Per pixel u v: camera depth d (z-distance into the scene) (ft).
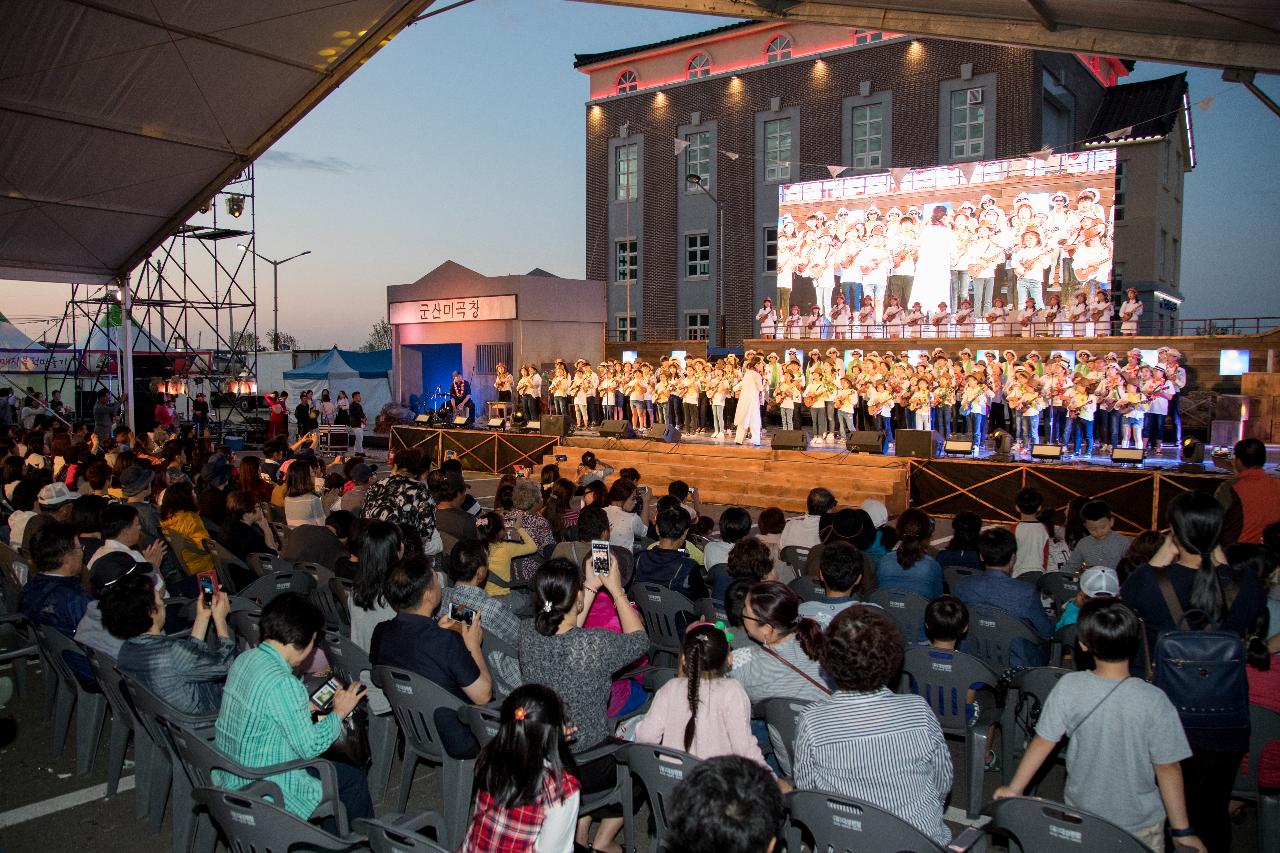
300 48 47.29
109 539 22.56
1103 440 67.46
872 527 24.23
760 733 17.07
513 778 10.60
